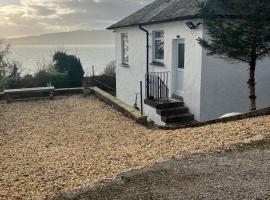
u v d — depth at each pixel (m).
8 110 13.55
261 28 8.94
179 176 5.31
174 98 13.36
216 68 11.69
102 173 6.43
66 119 12.04
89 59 40.88
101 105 14.08
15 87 19.28
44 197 5.23
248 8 9.01
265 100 12.66
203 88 11.63
